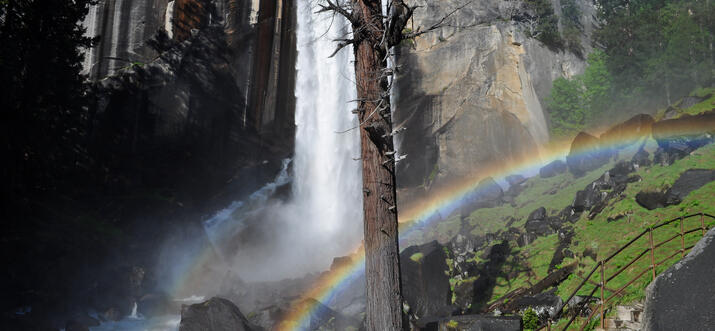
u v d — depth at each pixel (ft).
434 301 51.26
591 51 181.16
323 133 150.51
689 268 14.84
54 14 89.61
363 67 36.06
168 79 130.11
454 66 144.25
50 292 66.74
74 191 103.35
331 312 54.54
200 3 142.51
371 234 34.47
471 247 72.64
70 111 99.14
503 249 62.75
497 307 46.70
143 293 75.87
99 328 63.16
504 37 150.61
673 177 57.16
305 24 154.40
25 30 84.38
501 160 130.93
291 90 151.53
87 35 130.62
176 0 137.18
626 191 59.98
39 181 93.56
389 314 33.01
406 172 140.05
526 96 143.84
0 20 84.33
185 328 46.68
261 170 139.33
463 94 140.67
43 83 86.99
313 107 152.25
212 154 132.57
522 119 138.31
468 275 59.00
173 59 132.67
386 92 34.19
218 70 136.87
